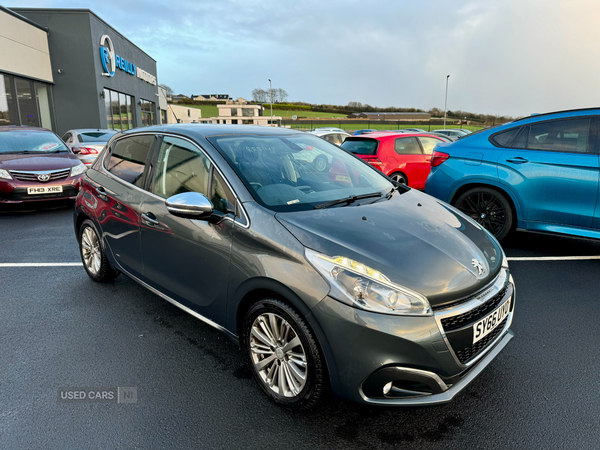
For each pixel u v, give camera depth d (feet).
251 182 8.41
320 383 6.82
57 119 62.59
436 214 9.03
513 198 15.64
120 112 77.10
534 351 9.36
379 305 6.29
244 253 7.59
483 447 6.64
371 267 6.57
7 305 11.76
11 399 7.79
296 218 7.64
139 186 10.53
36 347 9.59
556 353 9.28
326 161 10.57
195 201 7.85
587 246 17.29
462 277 6.92
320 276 6.59
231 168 8.56
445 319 6.51
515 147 15.78
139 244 10.40
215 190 8.58
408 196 10.03
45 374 8.57
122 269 11.56
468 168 16.65
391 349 6.21
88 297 12.33
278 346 7.45
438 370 6.38
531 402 7.68
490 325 7.20
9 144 27.43
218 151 8.96
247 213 7.84
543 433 6.91
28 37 54.34
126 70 78.13
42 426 7.09
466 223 9.06
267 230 7.45
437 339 6.31
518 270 14.40
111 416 7.35
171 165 9.82
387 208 8.80
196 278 8.77
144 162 10.68
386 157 27.99
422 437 6.88
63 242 18.31
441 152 17.72
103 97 66.54
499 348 7.61
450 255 7.31
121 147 12.03
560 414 7.36
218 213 8.23
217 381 8.39
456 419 7.28
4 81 49.60
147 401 7.76
